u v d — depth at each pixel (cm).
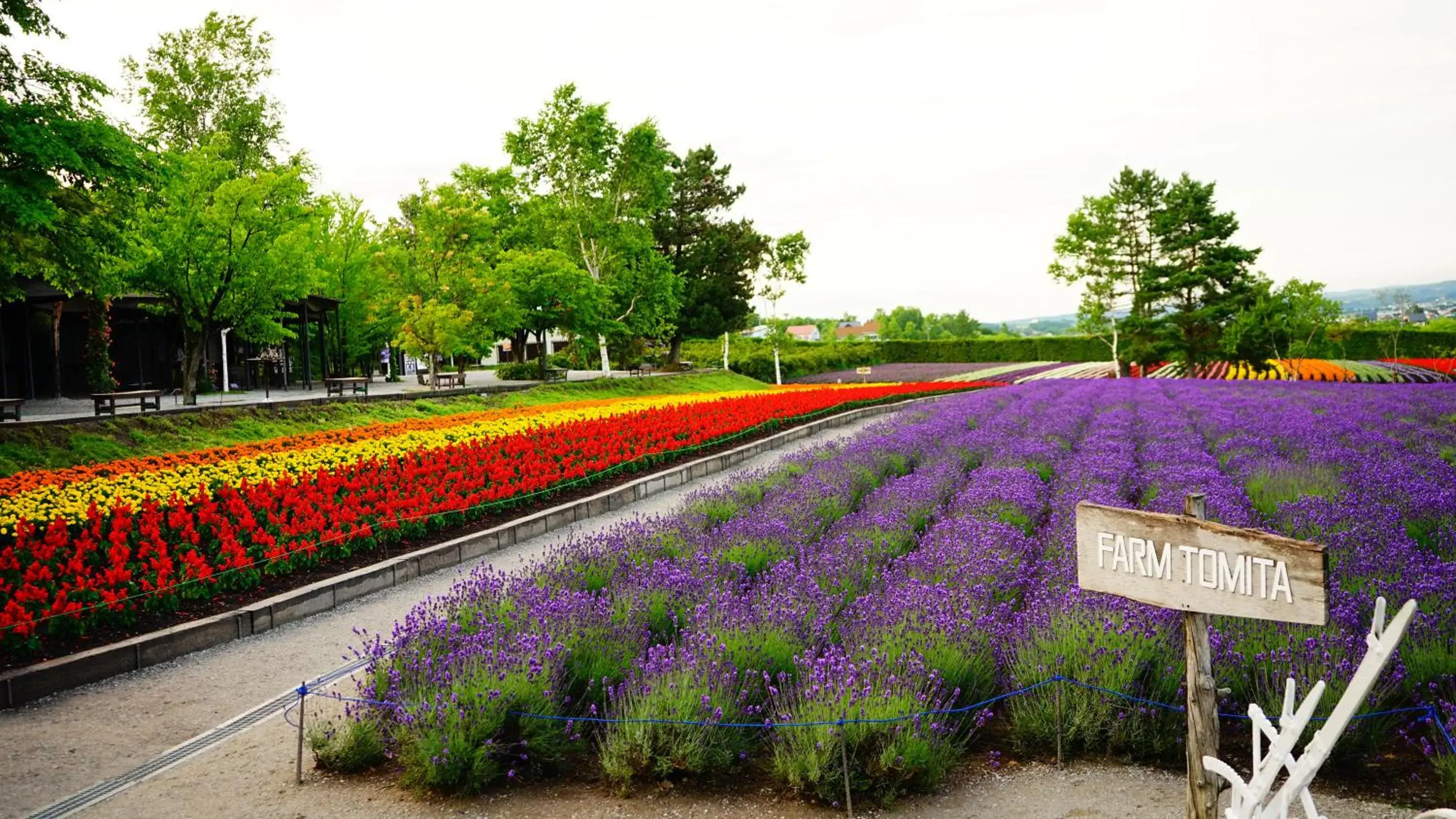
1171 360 5062
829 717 441
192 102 4109
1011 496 962
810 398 2747
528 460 1427
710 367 6109
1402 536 708
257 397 2744
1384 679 454
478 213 3262
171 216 2156
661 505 1358
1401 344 5972
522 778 471
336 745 489
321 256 3750
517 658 502
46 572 747
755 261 5809
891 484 1176
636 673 518
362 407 2341
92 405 2402
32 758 521
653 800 441
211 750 527
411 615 619
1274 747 263
